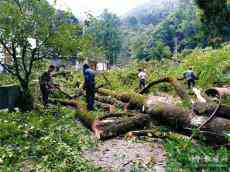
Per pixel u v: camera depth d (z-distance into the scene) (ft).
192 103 31.14
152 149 26.23
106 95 49.06
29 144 25.70
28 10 41.57
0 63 41.96
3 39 40.52
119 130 29.76
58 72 77.61
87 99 39.78
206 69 62.85
